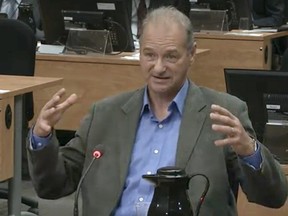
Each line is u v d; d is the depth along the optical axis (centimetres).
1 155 776
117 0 1102
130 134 517
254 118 668
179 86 521
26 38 1016
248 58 1370
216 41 1381
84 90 1117
